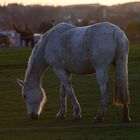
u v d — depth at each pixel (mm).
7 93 24109
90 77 27641
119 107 19219
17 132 15461
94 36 16203
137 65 31281
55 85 25953
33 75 17578
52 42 17172
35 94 17531
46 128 15875
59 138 14258
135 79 26312
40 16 152250
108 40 16031
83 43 16391
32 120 17562
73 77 27781
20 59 36250
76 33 16703
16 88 25562
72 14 149875
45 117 18109
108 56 16047
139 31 65125
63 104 17641
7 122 17359
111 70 29578
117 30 16109
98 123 16188
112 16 112188
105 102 16234
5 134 15219
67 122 16781
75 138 14195
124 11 120250
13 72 31141
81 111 18844
